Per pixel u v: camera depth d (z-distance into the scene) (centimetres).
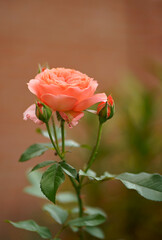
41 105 54
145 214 100
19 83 182
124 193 106
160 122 112
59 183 52
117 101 115
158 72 118
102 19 186
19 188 179
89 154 108
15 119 182
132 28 184
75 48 186
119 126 114
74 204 88
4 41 180
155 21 180
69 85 52
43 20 184
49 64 183
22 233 153
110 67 185
